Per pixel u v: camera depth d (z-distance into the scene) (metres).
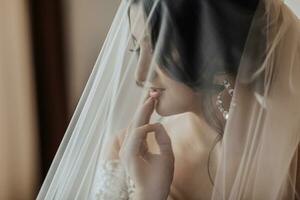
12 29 1.50
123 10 0.88
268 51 0.85
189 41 0.82
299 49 0.87
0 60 1.47
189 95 0.86
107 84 0.92
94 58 1.65
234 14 0.82
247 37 0.84
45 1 1.57
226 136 0.87
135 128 0.89
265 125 0.87
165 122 0.95
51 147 1.69
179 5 0.81
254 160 0.87
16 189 1.61
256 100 0.86
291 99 0.86
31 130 1.64
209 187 0.93
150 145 0.90
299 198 0.90
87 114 0.94
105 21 1.62
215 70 0.84
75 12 1.62
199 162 0.94
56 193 0.97
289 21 0.87
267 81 0.86
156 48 0.83
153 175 0.88
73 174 0.95
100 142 0.93
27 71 1.59
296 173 0.91
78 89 1.67
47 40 1.60
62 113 1.67
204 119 0.90
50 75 1.63
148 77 0.85
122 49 0.88
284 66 0.86
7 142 1.54
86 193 0.94
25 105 1.60
